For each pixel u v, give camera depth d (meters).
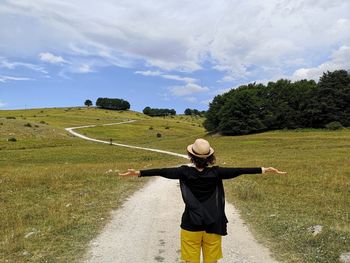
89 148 77.06
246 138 95.94
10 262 7.93
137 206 14.34
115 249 8.98
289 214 13.17
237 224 11.59
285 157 47.59
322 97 105.06
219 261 8.22
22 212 13.00
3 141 89.62
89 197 16.02
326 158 43.62
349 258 7.98
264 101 112.88
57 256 8.39
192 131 161.00
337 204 16.08
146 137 127.25
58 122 160.12
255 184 21.78
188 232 5.47
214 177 5.54
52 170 30.12
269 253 8.70
